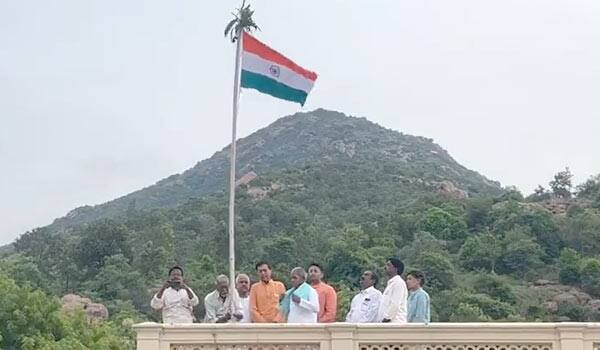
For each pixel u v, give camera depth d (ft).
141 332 44.47
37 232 347.15
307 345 44.60
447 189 464.24
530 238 309.63
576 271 288.92
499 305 256.11
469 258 300.81
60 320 145.59
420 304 47.93
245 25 57.26
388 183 463.42
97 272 280.31
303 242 298.35
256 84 57.77
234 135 55.21
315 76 58.90
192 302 49.88
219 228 319.47
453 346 44.52
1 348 139.85
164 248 290.35
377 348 44.37
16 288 146.20
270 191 431.84
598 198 352.90
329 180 456.45
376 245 306.14
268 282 48.88
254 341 44.60
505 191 360.69
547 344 44.62
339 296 178.70
